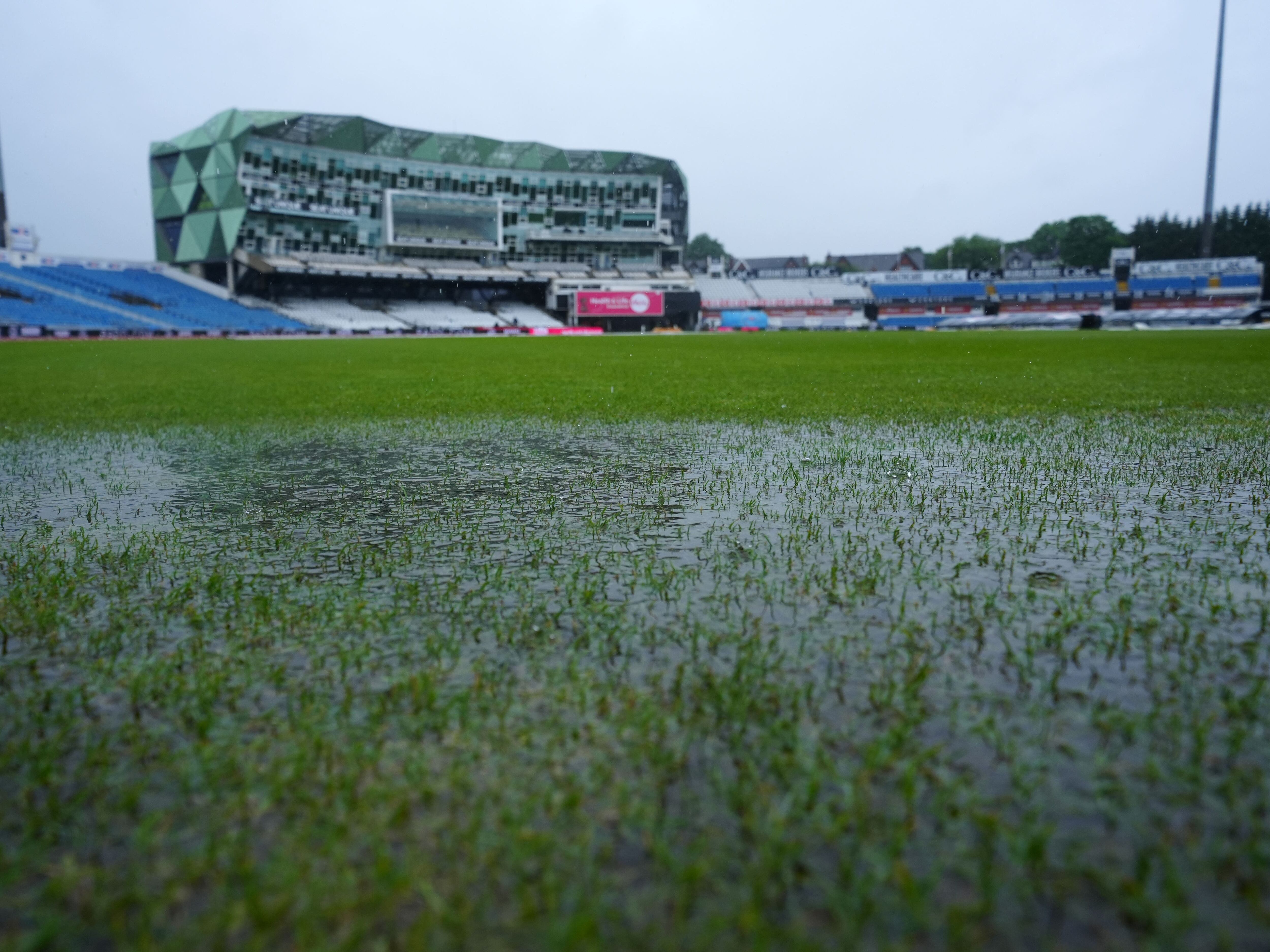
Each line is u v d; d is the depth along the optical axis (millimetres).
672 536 4883
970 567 4168
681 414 11273
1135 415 10453
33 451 8594
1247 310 69438
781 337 57438
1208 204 74375
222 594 3898
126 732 2557
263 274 76188
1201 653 3039
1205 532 4840
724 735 2480
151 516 5613
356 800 2176
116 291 65375
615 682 2850
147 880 1902
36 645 3283
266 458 8000
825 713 2598
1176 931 1702
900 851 1943
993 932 1702
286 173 74625
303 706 2715
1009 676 2863
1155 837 1994
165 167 74250
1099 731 2480
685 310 86438
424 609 3637
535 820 2084
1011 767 2287
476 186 86812
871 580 3943
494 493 6254
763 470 7043
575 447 8492
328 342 51406
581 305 83938
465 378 19000
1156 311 78250
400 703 2717
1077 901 1792
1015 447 8117
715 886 1841
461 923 1739
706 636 3258
